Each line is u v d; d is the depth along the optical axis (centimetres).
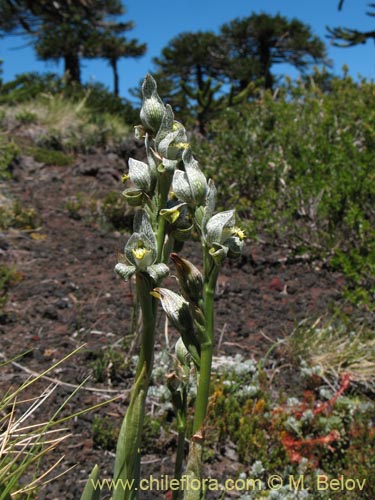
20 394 103
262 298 156
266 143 230
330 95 255
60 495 83
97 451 93
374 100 234
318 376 116
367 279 160
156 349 121
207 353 42
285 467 93
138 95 675
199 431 42
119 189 273
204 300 42
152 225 46
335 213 182
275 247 194
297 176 198
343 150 198
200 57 769
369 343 128
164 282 156
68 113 375
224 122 254
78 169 287
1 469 54
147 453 95
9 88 406
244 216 216
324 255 181
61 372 111
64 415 100
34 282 153
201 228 42
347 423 103
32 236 193
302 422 100
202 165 232
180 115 446
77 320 132
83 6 546
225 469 93
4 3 576
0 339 122
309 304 153
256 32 776
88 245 189
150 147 47
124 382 111
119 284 158
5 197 231
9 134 330
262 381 112
